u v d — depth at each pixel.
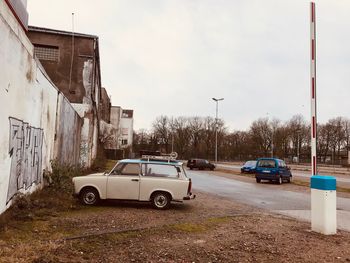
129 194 10.74
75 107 26.45
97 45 28.33
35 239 6.21
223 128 104.00
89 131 26.42
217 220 9.00
